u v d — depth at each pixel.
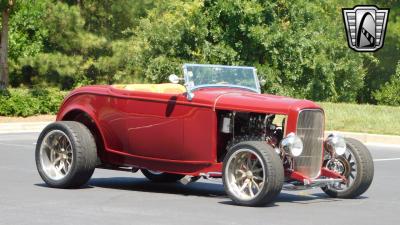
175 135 15.05
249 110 14.32
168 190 16.02
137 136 15.55
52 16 43.81
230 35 44.28
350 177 15.25
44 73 46.19
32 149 24.61
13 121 35.03
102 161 16.25
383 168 21.59
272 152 13.60
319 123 14.59
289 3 45.31
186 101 14.93
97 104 16.02
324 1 49.81
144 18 49.06
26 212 12.65
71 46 44.84
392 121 33.56
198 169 14.95
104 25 47.12
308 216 12.88
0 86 38.75
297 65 45.06
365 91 60.78
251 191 13.80
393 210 13.89
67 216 12.32
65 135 15.51
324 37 46.22
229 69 15.90
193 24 44.41
